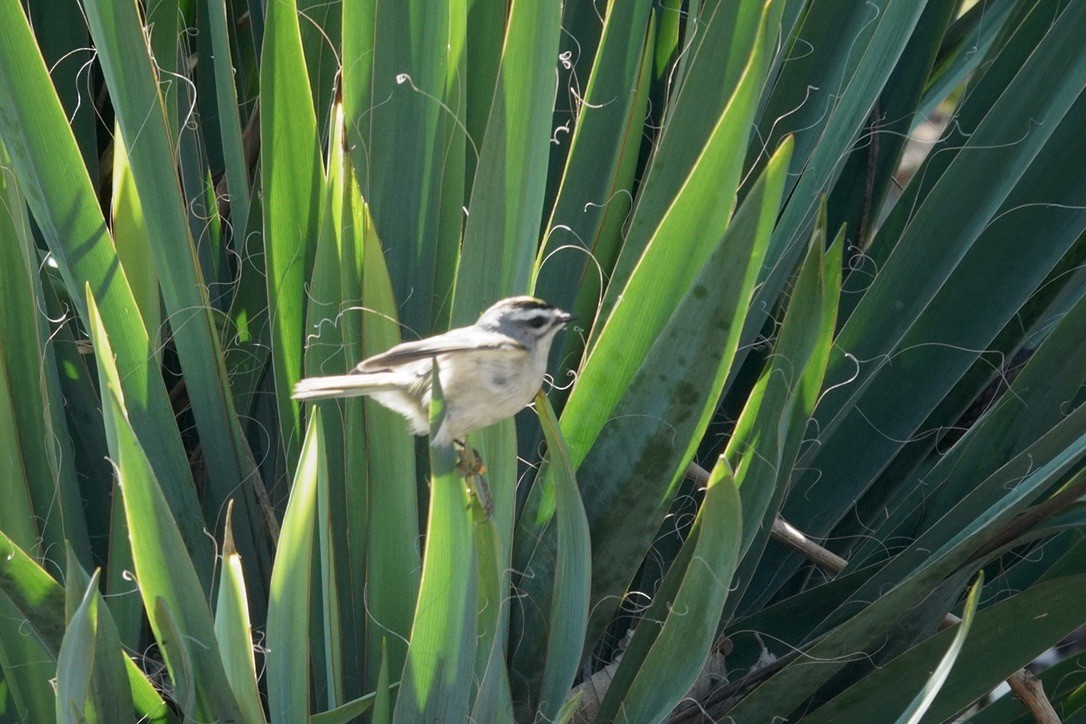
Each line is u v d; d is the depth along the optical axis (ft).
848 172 17.08
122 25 16.29
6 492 16.37
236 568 16.07
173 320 16.43
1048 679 16.72
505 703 16.24
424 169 16.42
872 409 16.80
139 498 16.05
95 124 17.01
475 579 16.08
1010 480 16.58
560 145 16.87
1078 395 16.97
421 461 16.44
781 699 16.47
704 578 16.16
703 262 16.22
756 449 16.29
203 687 16.12
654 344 16.22
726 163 16.16
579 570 16.22
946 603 16.60
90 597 15.97
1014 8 17.08
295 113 16.42
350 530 16.35
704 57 16.34
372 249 16.19
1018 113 16.66
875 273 16.98
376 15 16.37
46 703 16.38
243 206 16.62
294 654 16.15
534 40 16.19
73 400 16.69
